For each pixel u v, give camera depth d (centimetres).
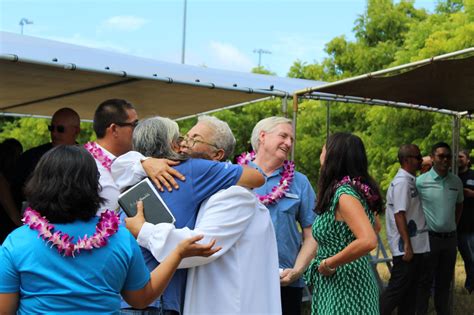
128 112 319
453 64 442
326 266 292
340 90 534
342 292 298
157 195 227
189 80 476
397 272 537
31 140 1623
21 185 441
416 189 544
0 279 180
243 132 1708
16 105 674
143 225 219
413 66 441
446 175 580
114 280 189
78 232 186
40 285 180
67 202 185
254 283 228
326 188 299
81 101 634
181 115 730
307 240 340
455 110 672
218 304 223
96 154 295
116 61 471
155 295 202
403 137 1309
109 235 187
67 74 453
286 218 337
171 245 214
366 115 1390
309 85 578
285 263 335
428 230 573
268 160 351
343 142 298
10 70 435
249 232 231
